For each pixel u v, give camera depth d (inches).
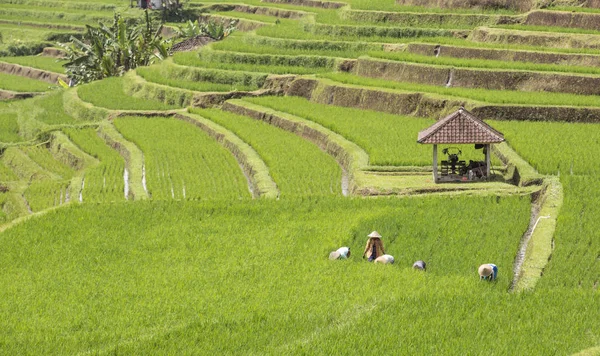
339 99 2549.2
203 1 5191.9
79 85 3376.0
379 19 3147.1
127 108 2842.0
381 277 1288.1
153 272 1354.6
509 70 2401.6
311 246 1451.8
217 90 2859.3
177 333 1107.3
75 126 2699.3
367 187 1755.7
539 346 1032.2
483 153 1910.7
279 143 2225.6
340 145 2080.5
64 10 5393.7
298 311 1172.5
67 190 2062.0
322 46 3024.1
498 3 2999.5
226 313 1177.4
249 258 1400.1
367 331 1092.5
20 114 3095.5
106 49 3678.6
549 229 1427.2
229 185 1930.4
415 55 2664.9
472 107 2199.8
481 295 1191.6
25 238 1525.6
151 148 2288.4
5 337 1128.8
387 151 1982.0
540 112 2161.7
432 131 1748.3
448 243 1434.5
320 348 1048.8
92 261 1414.9
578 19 2709.2
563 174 1718.8
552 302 1156.5
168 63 3139.8
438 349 1037.2
